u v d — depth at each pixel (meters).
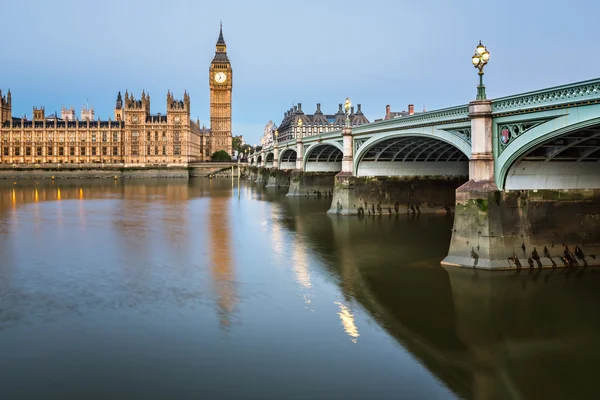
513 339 17.67
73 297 22.39
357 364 15.61
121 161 195.62
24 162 191.38
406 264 28.92
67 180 159.12
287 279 25.69
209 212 57.72
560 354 16.52
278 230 42.72
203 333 18.05
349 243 36.22
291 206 65.75
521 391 14.12
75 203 69.12
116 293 23.00
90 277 25.91
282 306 21.20
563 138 24.89
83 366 15.34
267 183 121.19
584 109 21.50
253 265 28.97
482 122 26.64
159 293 23.03
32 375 14.74
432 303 21.61
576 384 14.58
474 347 16.98
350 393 13.84
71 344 17.03
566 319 19.59
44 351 16.44
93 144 194.00
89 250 33.09
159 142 192.12
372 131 46.41
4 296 22.45
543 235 26.66
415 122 36.66
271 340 17.41
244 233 41.06
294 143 89.44
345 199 52.16
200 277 26.03
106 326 18.73
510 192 26.44
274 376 14.75
